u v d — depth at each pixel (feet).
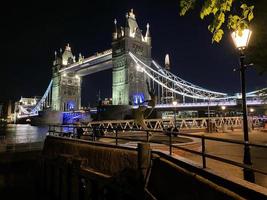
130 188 34.45
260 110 198.39
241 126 118.83
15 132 332.60
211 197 19.62
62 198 53.26
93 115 337.72
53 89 581.53
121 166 38.73
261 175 30.71
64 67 558.15
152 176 31.24
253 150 51.65
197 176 22.30
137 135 73.15
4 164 82.02
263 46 28.43
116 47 383.45
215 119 117.39
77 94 574.56
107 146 43.98
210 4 13.14
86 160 47.57
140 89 358.02
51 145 66.44
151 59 389.39
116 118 265.34
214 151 48.70
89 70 519.19
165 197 27.12
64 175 52.70
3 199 63.77
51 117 460.14
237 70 26.37
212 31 13.50
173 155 29.43
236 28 13.34
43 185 65.57
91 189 43.57
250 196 16.43
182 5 14.64
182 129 98.07
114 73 376.27
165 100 271.90
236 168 34.27
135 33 383.65
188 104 209.46
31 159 86.69
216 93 247.91
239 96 200.03
